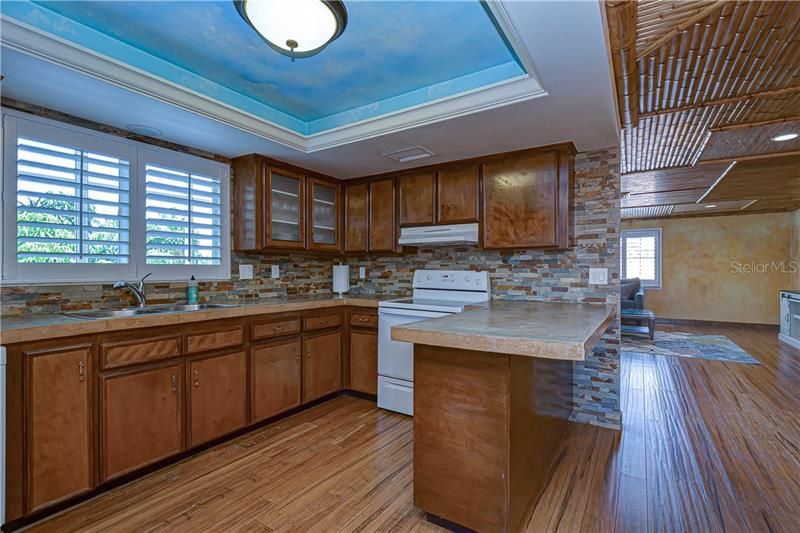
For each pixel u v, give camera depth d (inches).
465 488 65.9
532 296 123.7
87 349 74.4
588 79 72.6
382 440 102.8
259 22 62.0
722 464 90.8
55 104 83.4
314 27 63.1
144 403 83.0
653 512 73.0
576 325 66.4
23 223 82.6
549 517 71.3
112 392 77.9
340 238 150.7
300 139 114.3
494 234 118.3
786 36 70.6
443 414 68.2
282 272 141.6
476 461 64.8
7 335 63.9
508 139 104.8
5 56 64.5
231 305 109.7
